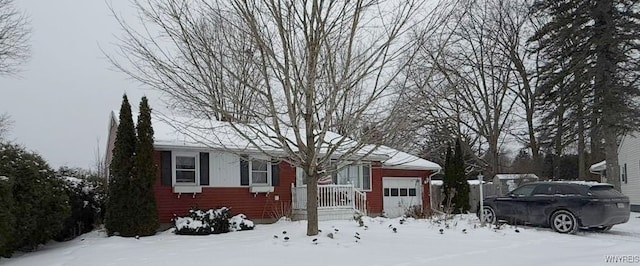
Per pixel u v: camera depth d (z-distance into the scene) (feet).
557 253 35.83
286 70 35.17
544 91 84.43
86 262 34.27
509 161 154.81
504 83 111.75
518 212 55.77
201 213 52.90
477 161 119.65
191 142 56.29
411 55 36.29
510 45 108.27
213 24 35.12
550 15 83.71
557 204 52.39
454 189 80.12
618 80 73.20
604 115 71.41
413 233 46.03
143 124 51.96
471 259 32.89
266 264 30.73
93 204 59.06
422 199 82.89
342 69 36.27
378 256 33.37
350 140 43.91
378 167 75.20
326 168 40.86
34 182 45.29
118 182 50.72
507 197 57.57
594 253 35.47
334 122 41.63
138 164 50.88
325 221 58.23
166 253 36.58
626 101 72.59
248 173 63.05
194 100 35.37
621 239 46.78
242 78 37.19
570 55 78.48
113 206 50.42
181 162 58.54
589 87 75.31
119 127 51.88
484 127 117.91
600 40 71.51
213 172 60.34
